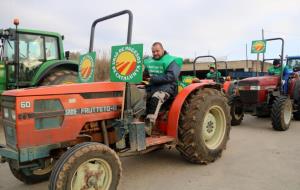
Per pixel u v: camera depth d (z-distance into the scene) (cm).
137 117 411
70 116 347
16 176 390
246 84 775
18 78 777
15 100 314
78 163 304
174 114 435
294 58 1074
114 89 388
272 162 471
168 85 441
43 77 791
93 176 319
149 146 407
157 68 450
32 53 800
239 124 798
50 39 831
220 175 420
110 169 328
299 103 840
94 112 367
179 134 443
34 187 396
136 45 348
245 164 463
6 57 802
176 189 377
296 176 412
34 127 322
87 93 362
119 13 377
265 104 761
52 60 823
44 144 329
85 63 420
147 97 444
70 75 818
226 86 859
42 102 328
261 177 410
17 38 769
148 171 439
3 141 601
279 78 795
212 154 464
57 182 295
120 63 365
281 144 582
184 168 449
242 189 373
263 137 644
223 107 486
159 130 453
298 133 687
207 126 471
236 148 554
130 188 382
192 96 457
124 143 377
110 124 389
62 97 341
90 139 371
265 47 920
